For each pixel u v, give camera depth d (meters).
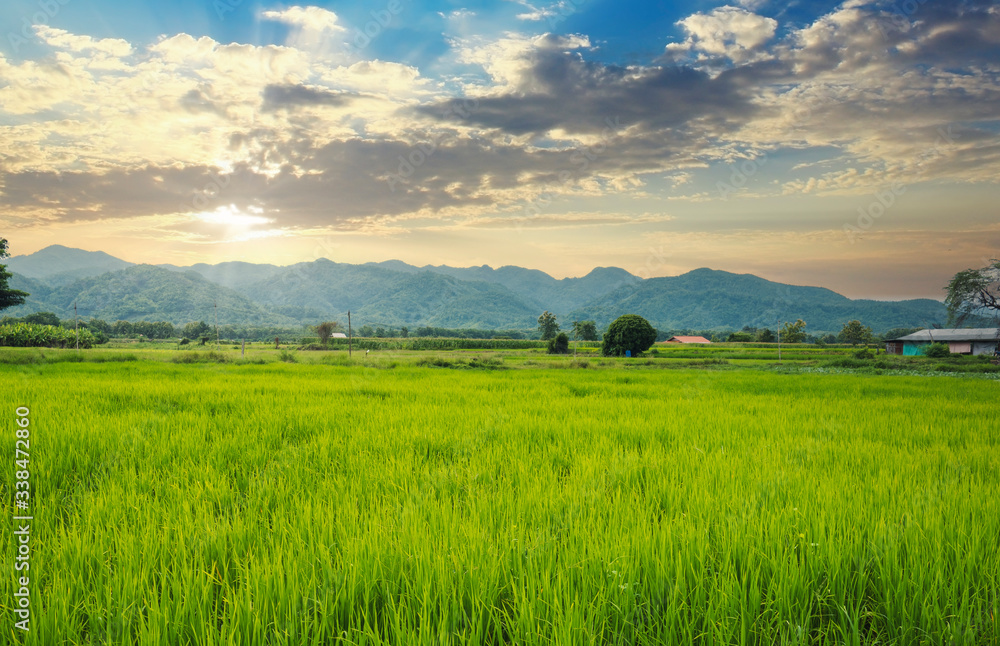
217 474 6.34
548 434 9.39
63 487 6.06
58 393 14.21
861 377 26.80
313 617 3.19
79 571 3.68
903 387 20.75
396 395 15.70
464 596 3.39
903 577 3.51
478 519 4.40
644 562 3.70
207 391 15.50
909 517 4.43
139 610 3.02
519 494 5.39
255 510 4.87
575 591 3.37
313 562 3.71
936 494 5.32
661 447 7.98
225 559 3.84
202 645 2.91
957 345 73.12
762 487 5.46
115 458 7.01
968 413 12.50
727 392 18.27
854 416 11.86
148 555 3.82
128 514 4.89
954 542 4.12
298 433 9.45
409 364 36.72
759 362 47.69
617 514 4.63
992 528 4.30
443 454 7.87
